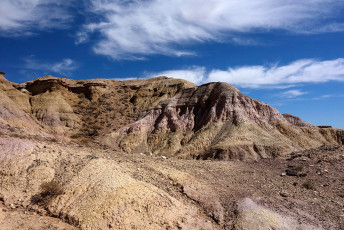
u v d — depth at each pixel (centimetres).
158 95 6638
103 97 6794
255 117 4512
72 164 1817
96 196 1500
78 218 1401
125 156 2358
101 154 2223
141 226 1396
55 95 5916
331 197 1975
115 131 5144
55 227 1352
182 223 1483
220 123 4512
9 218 1382
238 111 4544
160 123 5119
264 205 1716
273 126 4419
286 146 3762
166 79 7338
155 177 1895
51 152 1916
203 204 1722
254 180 2194
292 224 1526
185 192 1789
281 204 1750
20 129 3534
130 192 1550
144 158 2397
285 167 2652
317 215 1653
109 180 1611
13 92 5562
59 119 5422
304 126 4806
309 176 2391
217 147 3831
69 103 6244
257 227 1481
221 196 1819
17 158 1756
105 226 1363
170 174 1955
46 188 1568
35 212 1475
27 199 1535
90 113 6081
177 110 5362
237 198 1786
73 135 5050
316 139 4303
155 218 1455
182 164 2359
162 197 1606
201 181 1973
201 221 1545
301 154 3119
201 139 4288
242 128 4178
